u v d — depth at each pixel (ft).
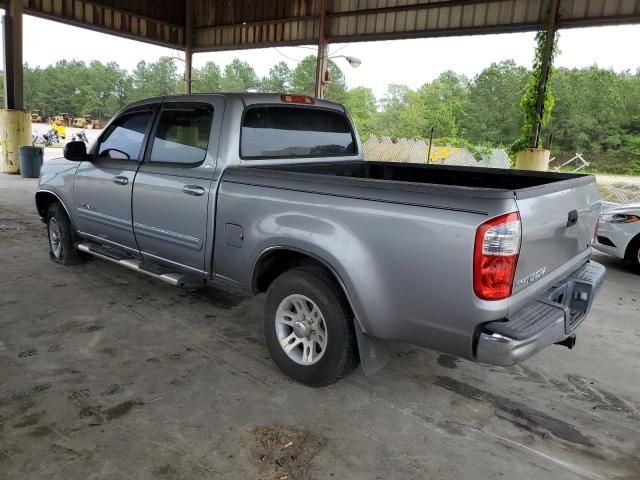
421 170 13.80
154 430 8.19
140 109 13.21
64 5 46.39
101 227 14.40
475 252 7.18
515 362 7.31
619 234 20.18
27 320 12.39
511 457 7.94
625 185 46.88
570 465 7.81
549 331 7.73
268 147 11.73
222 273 11.02
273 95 11.76
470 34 38.50
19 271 16.19
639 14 31.65
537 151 35.76
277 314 10.07
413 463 7.68
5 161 44.37
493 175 12.52
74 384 9.51
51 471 7.13
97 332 11.91
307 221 9.06
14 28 42.78
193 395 9.32
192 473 7.22
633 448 8.31
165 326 12.46
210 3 54.24
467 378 10.52
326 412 8.97
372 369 9.16
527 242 7.48
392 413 9.05
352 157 14.35
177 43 56.34
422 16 40.57
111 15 49.98
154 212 12.28
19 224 23.50
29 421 8.27
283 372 10.21
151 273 12.60
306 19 47.42
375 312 8.44
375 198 8.23
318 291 9.23
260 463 7.51
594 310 15.33
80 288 14.84
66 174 15.44
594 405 9.65
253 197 9.97
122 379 9.78
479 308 7.31
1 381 9.50
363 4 43.37
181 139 11.87
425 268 7.72
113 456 7.50
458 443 8.25
